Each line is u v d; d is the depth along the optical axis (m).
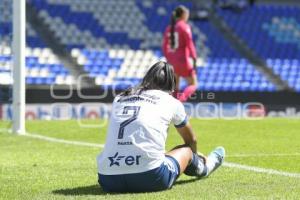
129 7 75.12
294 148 27.41
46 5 71.44
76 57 66.75
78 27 70.81
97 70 66.12
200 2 79.31
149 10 75.94
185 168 15.88
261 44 76.88
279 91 66.06
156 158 14.48
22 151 25.92
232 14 79.56
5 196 14.95
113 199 14.09
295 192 15.07
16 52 33.94
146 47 71.81
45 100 56.50
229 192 15.07
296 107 63.03
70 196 14.82
